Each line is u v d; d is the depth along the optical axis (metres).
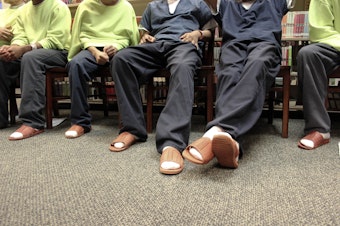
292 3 1.46
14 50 1.65
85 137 1.51
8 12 2.00
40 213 0.73
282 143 1.33
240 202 0.76
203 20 1.69
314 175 0.94
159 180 0.92
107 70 1.64
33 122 1.59
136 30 1.83
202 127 1.75
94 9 1.77
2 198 0.81
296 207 0.73
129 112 1.34
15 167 1.07
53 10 1.81
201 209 0.73
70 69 1.54
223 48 1.40
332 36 1.34
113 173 0.99
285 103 1.42
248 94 1.05
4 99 1.76
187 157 0.93
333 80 1.91
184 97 1.15
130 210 0.73
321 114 1.28
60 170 1.03
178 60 1.26
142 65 1.42
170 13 1.68
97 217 0.70
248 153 1.19
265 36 1.35
